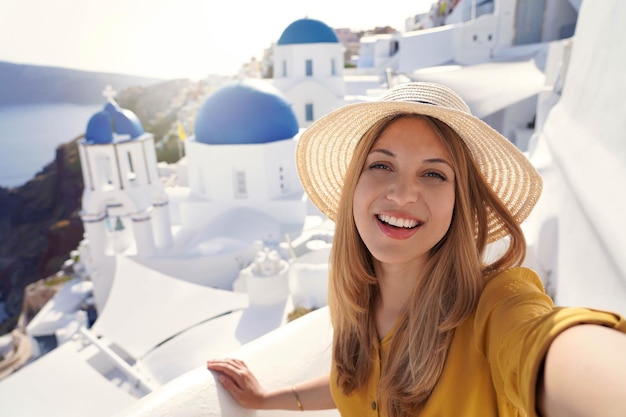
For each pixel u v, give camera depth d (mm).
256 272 9383
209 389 1770
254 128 14797
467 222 1383
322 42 22359
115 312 9867
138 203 13688
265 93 15234
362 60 41969
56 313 16344
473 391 1260
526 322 980
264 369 1979
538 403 818
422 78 17141
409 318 1459
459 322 1302
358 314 1675
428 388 1329
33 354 15102
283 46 22797
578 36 6285
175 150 56594
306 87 22203
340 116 1634
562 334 814
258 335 8383
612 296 2621
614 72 3562
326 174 1895
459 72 16594
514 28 21938
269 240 13453
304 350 2160
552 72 9609
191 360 7973
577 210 3838
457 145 1366
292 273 9008
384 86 25516
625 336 766
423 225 1369
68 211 46062
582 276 3338
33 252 43281
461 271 1352
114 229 14953
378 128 1415
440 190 1358
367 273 1650
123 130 14086
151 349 8680
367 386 1608
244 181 14977
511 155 1454
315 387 1896
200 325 8883
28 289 26219
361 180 1451
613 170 2906
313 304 8609
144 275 10781
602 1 4762
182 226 15602
